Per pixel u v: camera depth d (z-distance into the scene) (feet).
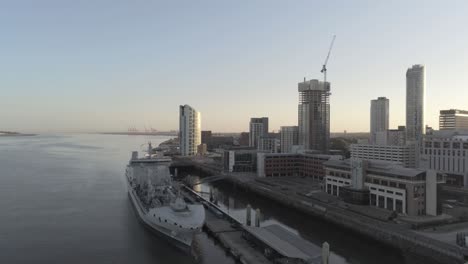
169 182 495.00
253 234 326.24
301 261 273.33
